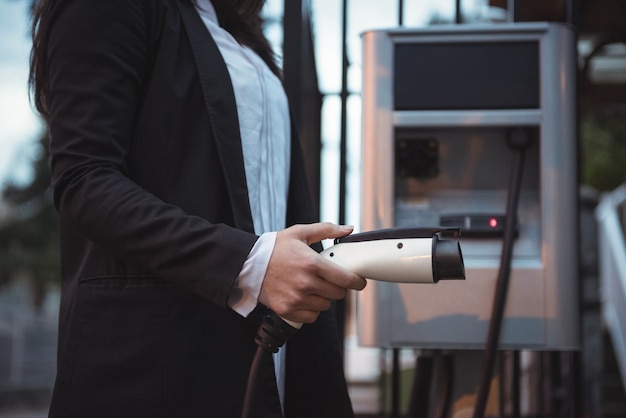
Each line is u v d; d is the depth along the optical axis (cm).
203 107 94
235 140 94
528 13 260
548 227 143
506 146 156
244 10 113
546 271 142
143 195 83
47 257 1689
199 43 96
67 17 87
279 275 79
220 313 89
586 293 396
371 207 147
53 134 85
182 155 92
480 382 138
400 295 143
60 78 86
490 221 149
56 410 86
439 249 80
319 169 199
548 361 277
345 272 79
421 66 148
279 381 106
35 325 1237
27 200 1714
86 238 92
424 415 152
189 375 86
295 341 106
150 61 93
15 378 1159
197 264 80
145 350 85
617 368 514
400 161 157
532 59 147
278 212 105
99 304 87
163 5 94
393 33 149
